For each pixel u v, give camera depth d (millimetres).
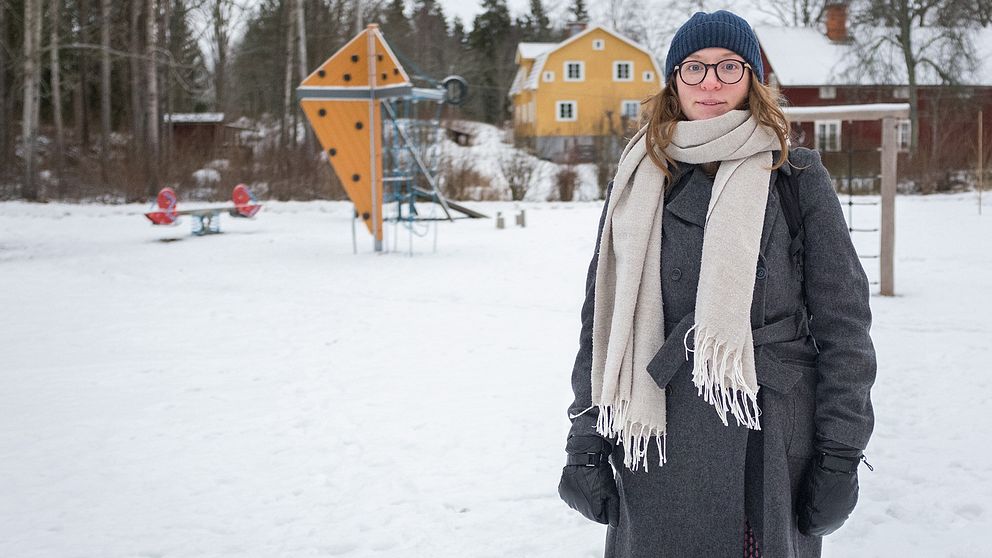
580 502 2268
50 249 18703
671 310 2172
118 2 40656
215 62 52625
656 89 2381
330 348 8648
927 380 6973
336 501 4598
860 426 2084
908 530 4090
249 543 4094
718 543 2133
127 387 7129
